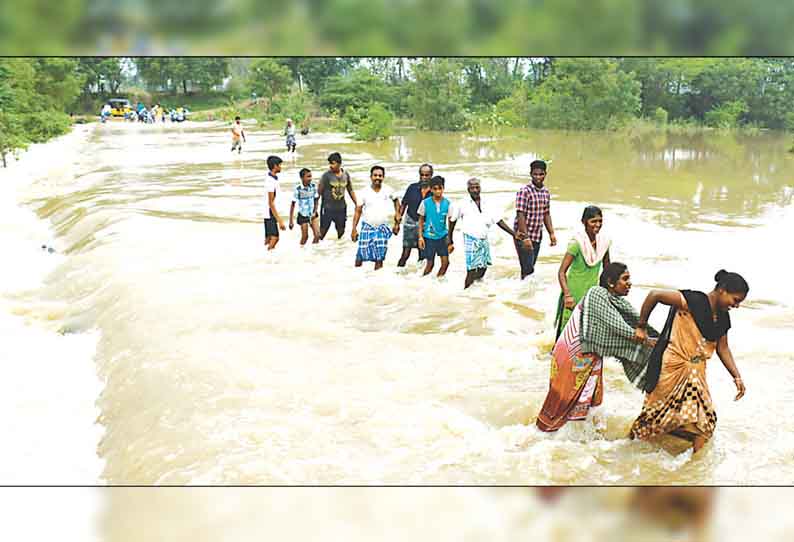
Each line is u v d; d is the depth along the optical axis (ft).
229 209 51.55
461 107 142.92
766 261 35.45
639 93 140.15
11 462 18.80
